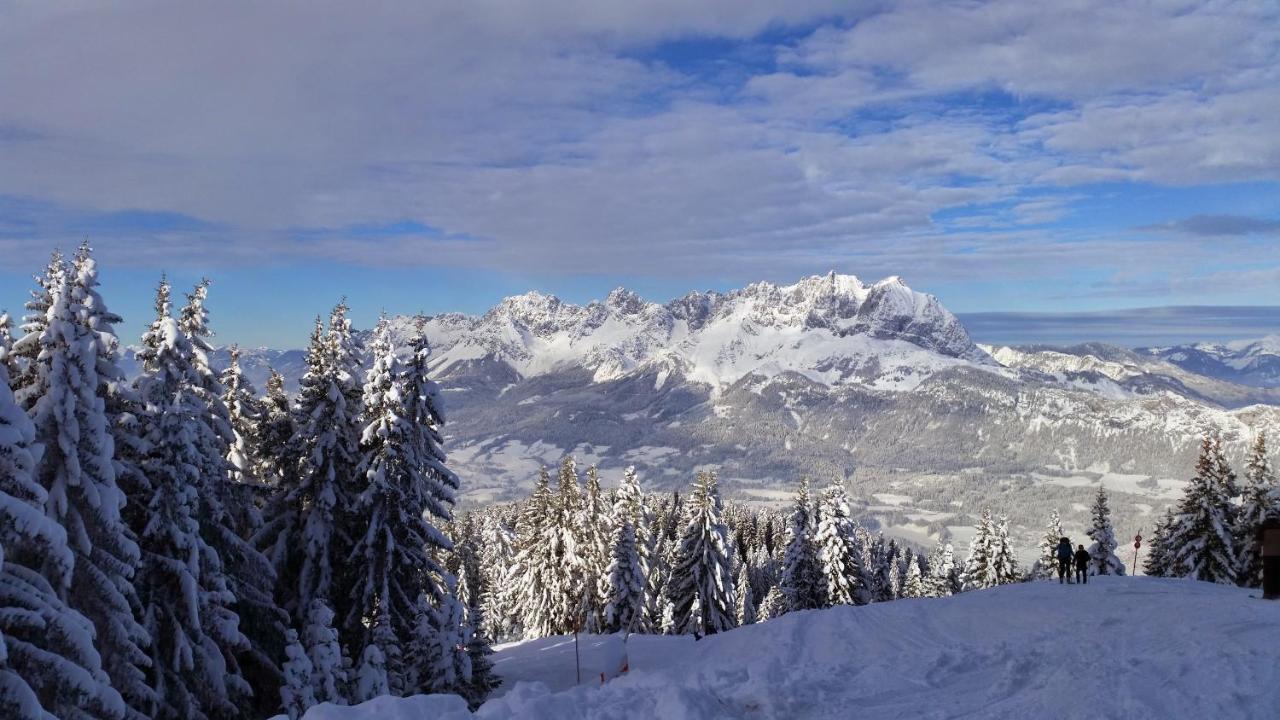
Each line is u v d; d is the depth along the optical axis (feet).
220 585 73.00
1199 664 36.14
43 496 47.93
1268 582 54.54
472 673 100.12
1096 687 33.81
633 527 186.09
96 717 52.01
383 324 95.40
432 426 100.89
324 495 90.38
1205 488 139.33
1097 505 171.53
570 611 174.70
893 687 38.14
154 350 72.13
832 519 182.60
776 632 58.54
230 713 72.69
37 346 65.26
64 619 50.31
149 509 68.64
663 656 117.39
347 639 94.22
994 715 32.01
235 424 102.06
